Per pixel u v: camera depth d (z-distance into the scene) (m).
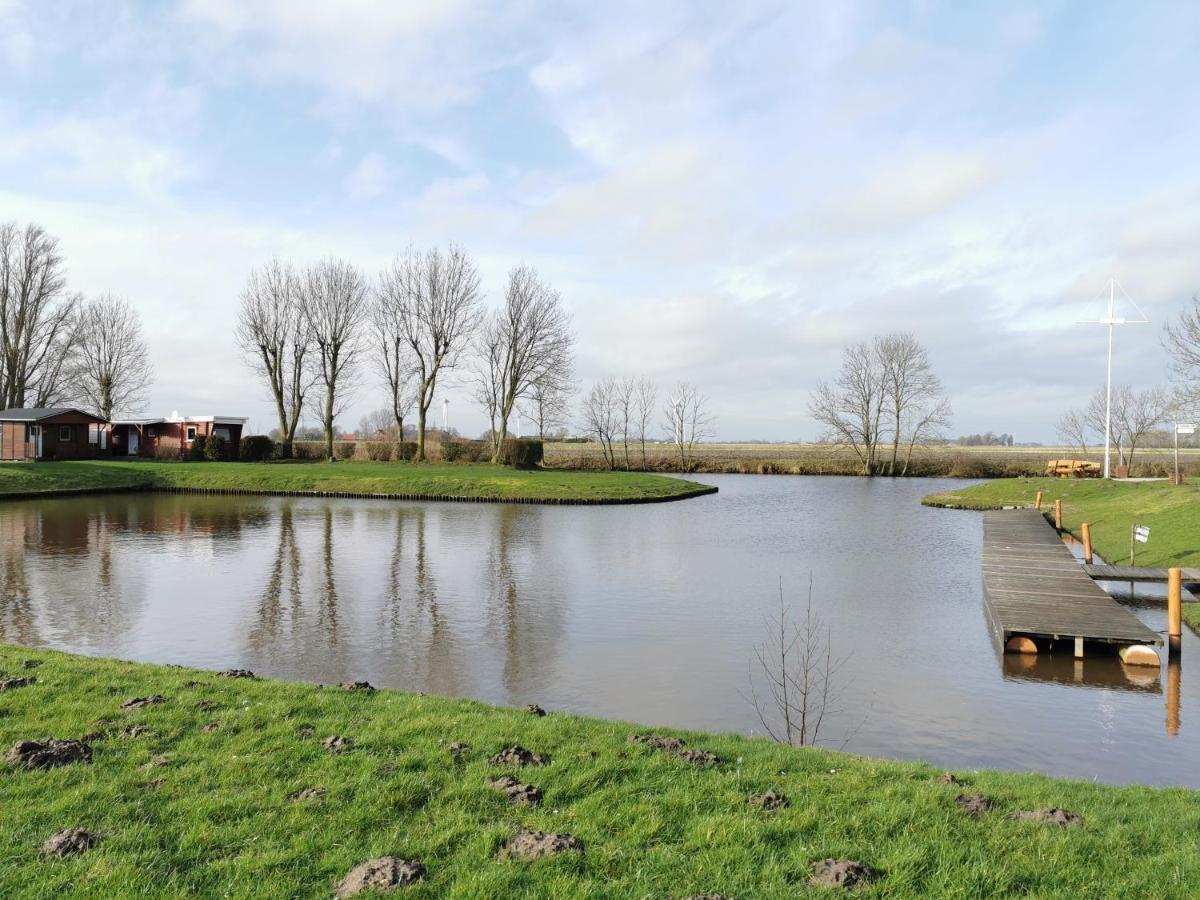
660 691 11.56
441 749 6.70
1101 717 10.80
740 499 48.09
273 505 38.09
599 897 4.51
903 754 9.41
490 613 16.28
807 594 18.86
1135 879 4.77
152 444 62.00
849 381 73.69
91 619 15.19
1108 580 21.23
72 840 4.95
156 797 5.67
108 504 37.09
